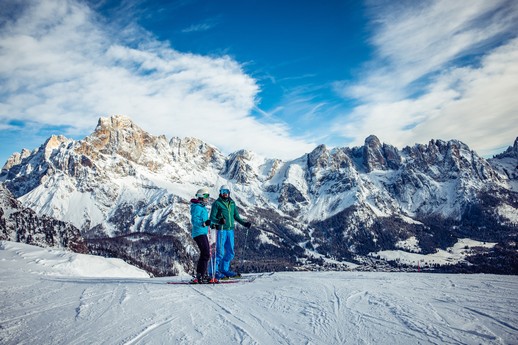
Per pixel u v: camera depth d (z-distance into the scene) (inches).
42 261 1562.5
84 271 1713.8
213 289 414.6
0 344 235.1
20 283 531.8
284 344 224.2
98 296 388.5
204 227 484.1
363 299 331.0
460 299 316.8
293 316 284.5
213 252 505.0
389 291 362.6
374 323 257.6
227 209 509.7
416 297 330.3
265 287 413.1
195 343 227.5
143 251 6097.4
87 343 232.5
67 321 285.0
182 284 466.6
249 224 532.7
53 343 234.2
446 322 252.5
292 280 458.6
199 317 286.7
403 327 246.2
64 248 4638.3
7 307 343.0
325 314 285.6
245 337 237.6
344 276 488.1
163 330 254.2
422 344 215.6
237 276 515.2
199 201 496.7
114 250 5905.5
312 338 233.8
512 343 212.8
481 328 238.8
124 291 413.1
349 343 223.1
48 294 414.0
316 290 378.9
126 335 245.9
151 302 346.3
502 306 289.0
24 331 261.6
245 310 306.5
